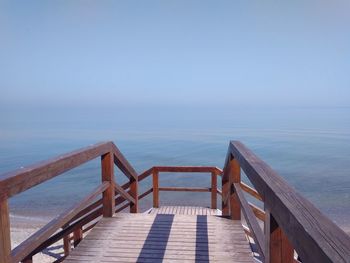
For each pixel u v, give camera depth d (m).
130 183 5.14
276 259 1.54
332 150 45.88
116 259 2.92
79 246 3.20
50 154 44.47
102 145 3.48
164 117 181.88
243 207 2.72
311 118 159.62
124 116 198.75
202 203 18.08
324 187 23.56
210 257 2.94
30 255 2.46
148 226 3.70
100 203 4.02
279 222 1.34
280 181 1.61
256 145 52.06
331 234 0.96
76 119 164.38
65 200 19.88
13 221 14.98
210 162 37.50
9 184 1.68
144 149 49.38
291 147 49.31
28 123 131.62
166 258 2.93
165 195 19.89
